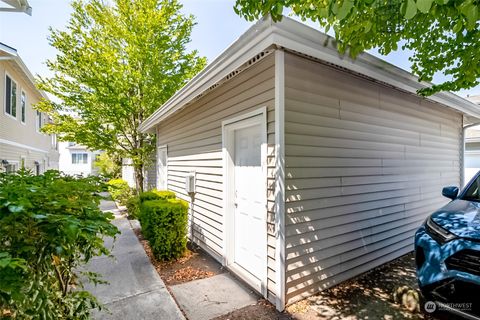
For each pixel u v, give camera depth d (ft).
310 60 9.34
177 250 13.24
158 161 25.02
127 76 26.37
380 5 6.46
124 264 12.35
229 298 9.20
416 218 14.55
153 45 26.55
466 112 17.97
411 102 14.20
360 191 11.24
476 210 8.18
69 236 3.59
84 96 26.11
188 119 16.89
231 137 12.32
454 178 18.15
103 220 4.45
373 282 10.52
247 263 11.21
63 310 4.39
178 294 9.47
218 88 12.78
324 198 9.78
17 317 3.43
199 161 15.21
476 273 6.47
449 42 9.56
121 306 8.46
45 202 3.86
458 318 7.39
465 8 4.83
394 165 13.05
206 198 14.33
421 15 7.03
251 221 10.98
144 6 25.99
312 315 8.14
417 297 8.48
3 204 3.25
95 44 25.57
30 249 3.55
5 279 3.07
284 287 8.48
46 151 45.47
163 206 13.08
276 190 8.65
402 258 13.30
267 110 9.12
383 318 7.98
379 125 12.14
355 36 7.54
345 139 10.55
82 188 4.70
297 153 8.95
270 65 8.93
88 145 28.12
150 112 28.40
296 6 6.79
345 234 10.59
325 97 9.79
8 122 26.50
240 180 11.93
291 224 8.76
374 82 11.91
